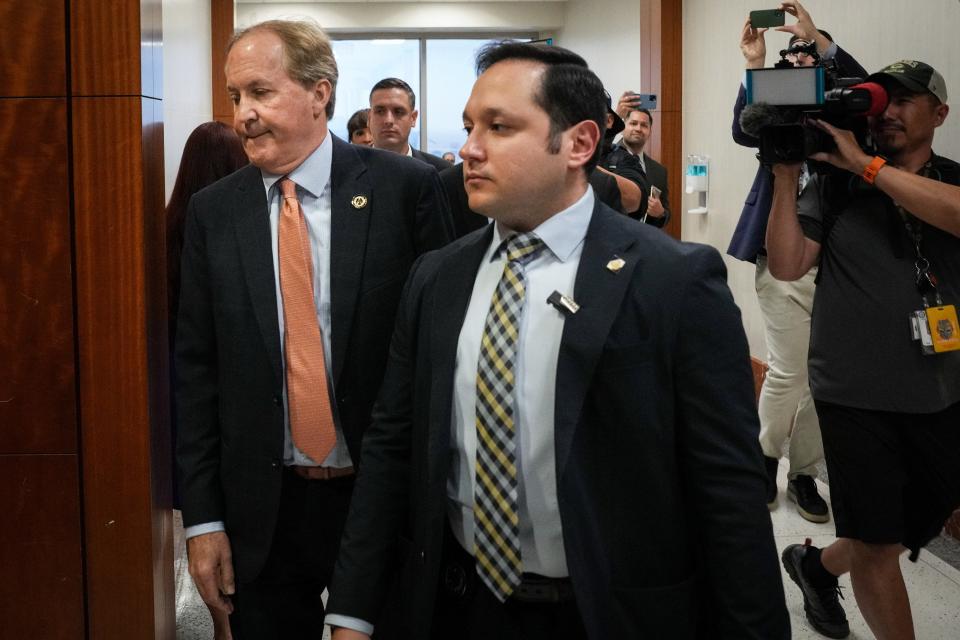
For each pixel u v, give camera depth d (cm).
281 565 177
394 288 173
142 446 163
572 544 118
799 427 354
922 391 210
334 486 176
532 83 121
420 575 130
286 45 164
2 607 165
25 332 161
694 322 118
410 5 1046
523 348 124
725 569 117
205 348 175
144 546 165
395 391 145
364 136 505
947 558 312
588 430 121
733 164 535
